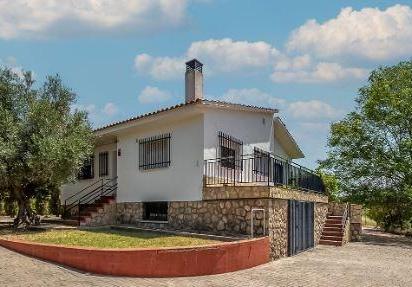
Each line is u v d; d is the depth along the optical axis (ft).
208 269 38.55
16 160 52.06
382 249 66.33
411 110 82.58
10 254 40.81
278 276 39.24
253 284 35.50
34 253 40.27
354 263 49.47
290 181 55.88
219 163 56.49
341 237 69.26
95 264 36.14
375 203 89.45
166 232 52.75
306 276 39.86
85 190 77.46
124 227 58.75
